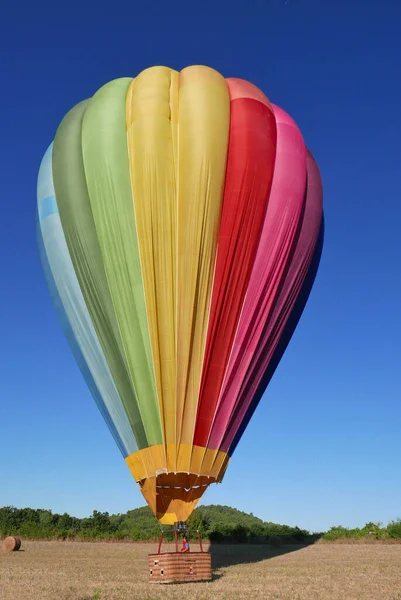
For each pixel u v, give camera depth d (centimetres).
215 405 1895
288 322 2120
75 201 2052
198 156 1939
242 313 1964
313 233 2170
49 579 1938
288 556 3069
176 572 1792
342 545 4022
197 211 1916
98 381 2002
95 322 1997
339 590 1667
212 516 9762
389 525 4516
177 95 2059
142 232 1925
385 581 1906
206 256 1916
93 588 1677
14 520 6147
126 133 2036
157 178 1928
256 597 1496
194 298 1891
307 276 2178
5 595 1533
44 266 2220
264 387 2084
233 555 3145
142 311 1916
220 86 2102
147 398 1884
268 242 2016
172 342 1877
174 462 1828
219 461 1892
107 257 1977
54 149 2198
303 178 2127
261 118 2094
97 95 2200
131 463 1897
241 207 1969
